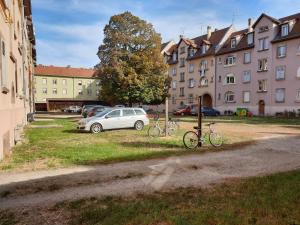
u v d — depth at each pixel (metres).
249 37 45.59
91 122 18.09
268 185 6.59
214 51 50.84
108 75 35.78
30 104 33.22
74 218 4.97
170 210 5.18
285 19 43.62
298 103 38.16
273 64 41.31
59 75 76.62
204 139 13.47
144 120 19.98
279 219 4.76
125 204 5.54
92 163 9.22
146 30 37.03
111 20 36.75
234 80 47.50
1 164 9.00
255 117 38.62
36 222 4.84
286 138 15.55
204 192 6.32
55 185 6.88
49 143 13.41
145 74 36.44
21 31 19.59
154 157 10.20
